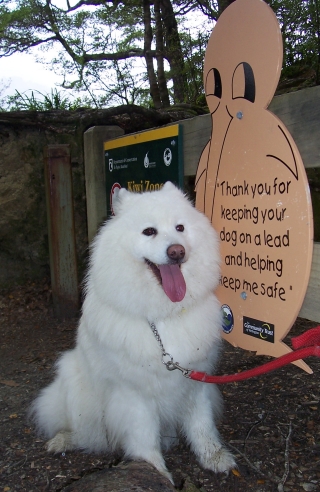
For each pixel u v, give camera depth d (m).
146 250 1.12
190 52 4.64
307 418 1.41
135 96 5.67
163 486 1.05
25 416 1.57
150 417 1.21
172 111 3.22
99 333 1.17
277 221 1.17
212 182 1.43
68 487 1.08
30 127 2.77
